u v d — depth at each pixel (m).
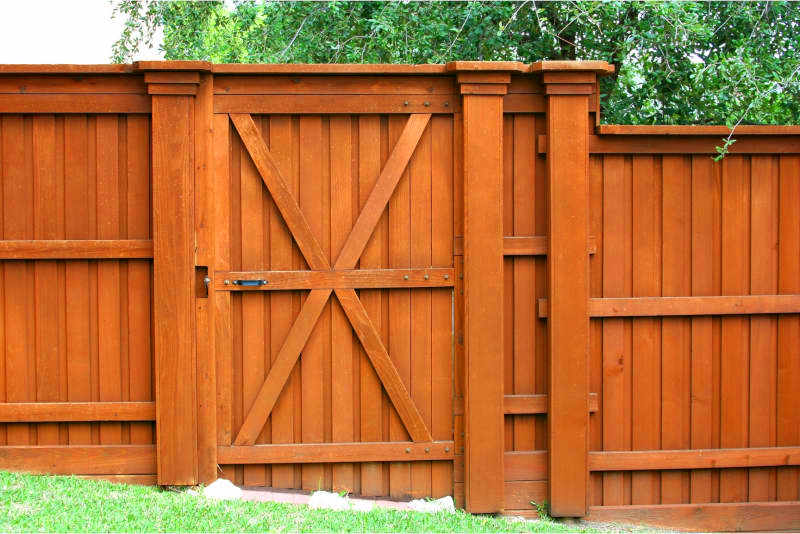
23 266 5.18
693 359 5.43
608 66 5.16
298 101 5.20
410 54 8.16
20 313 5.19
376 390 5.30
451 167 5.30
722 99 7.41
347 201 5.25
